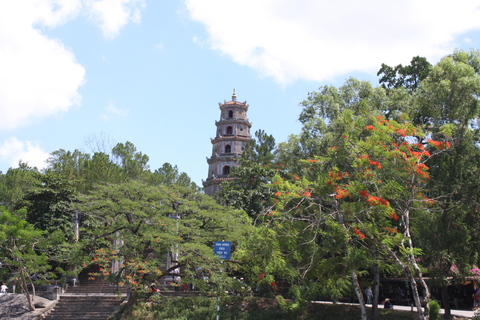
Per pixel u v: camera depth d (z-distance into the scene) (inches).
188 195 1248.2
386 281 1353.3
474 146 951.6
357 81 1368.1
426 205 912.9
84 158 1996.8
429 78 1039.0
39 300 1278.3
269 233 853.2
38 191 1529.3
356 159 807.1
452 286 1284.4
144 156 2175.2
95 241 1228.5
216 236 1189.7
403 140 879.7
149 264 1099.3
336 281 895.1
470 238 895.7
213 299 1211.2
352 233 826.2
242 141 2353.6
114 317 1162.6
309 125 1282.0
